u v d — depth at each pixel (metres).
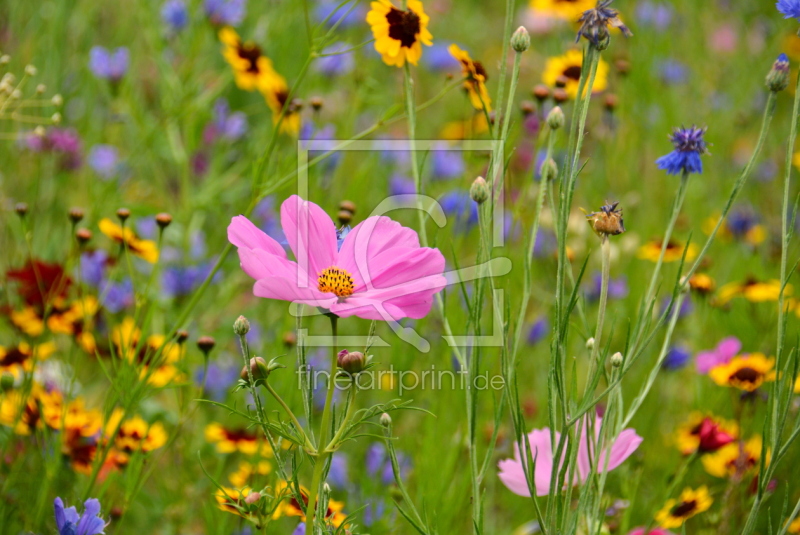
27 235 1.53
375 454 1.54
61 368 1.55
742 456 1.47
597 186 2.06
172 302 1.69
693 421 1.55
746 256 1.98
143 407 1.56
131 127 2.05
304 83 2.05
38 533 1.42
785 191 1.29
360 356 1.26
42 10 2.05
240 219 1.26
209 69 2.13
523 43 1.31
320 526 1.27
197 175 2.08
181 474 1.53
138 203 1.75
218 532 1.42
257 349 1.67
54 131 1.82
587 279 1.84
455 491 1.47
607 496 1.38
